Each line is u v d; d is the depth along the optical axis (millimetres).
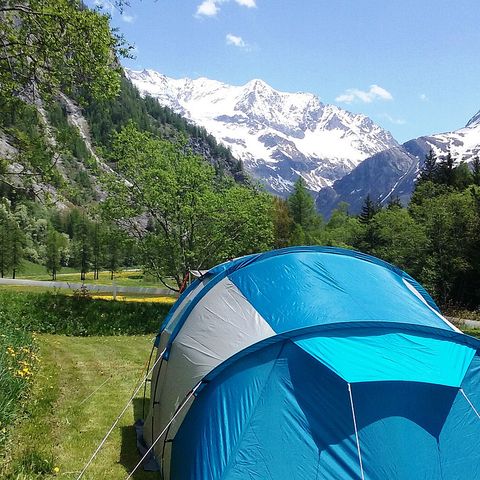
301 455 5176
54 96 15133
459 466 5277
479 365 5832
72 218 126812
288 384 5480
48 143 15297
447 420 5434
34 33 13805
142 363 13820
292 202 80250
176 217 23438
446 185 66500
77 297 19594
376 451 5195
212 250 24469
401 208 69500
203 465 5352
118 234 24484
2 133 14961
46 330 18344
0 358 8227
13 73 14430
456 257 41656
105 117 179750
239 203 24203
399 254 45094
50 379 10688
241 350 5715
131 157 23969
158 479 6699
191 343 6797
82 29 13602
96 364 13289
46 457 6809
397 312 6234
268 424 5332
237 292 6898
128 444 7852
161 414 7062
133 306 19906
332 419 5312
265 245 25578
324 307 6137
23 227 112625
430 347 5832
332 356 5520
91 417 8961
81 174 126750
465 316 32688
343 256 7477
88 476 6652
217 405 5660
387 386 5438
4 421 7402
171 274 24562
